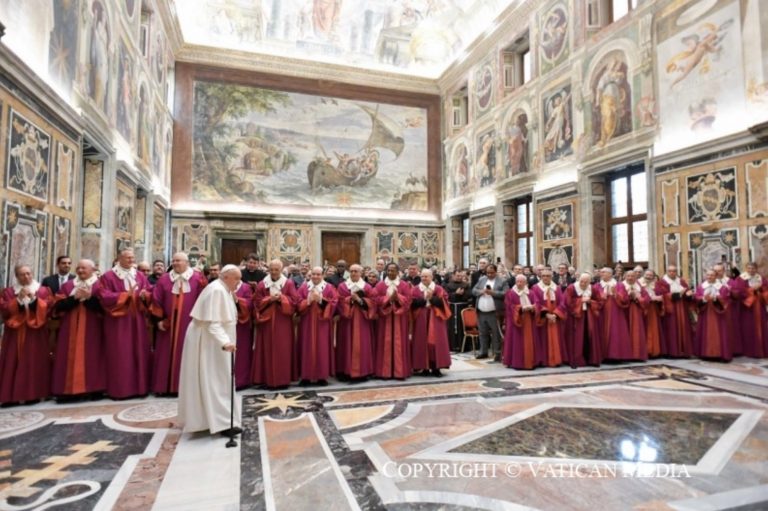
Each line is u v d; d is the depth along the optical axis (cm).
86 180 918
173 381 604
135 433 457
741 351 845
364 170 2006
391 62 2064
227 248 1858
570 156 1288
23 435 451
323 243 1977
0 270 565
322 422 490
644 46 1055
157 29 1424
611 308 824
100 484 341
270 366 642
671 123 989
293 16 1891
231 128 1844
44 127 670
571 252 1264
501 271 935
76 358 575
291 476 356
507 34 1616
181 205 1766
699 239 923
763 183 809
